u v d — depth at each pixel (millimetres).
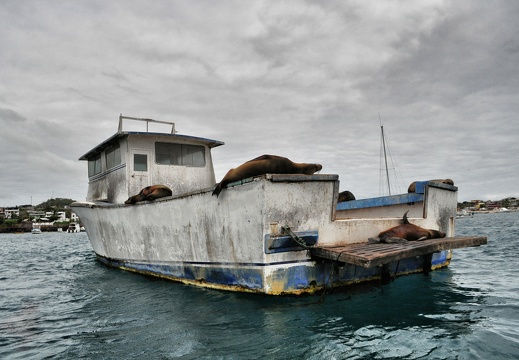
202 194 6465
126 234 9148
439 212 8180
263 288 5508
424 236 6820
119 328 4965
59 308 6324
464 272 8359
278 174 5383
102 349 4223
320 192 5930
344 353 3836
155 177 9898
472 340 4113
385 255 4957
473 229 29328
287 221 5574
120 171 9930
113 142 10352
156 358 3877
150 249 8258
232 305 5574
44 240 40250
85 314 5812
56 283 9016
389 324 4688
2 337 4785
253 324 4746
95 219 10766
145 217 8203
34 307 6469
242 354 3875
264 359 3738
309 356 3781
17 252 21094
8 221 114188
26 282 9391
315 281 5879
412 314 5090
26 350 4297
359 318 4914
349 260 5051
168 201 7355
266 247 5383
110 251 10344
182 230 7105
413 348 3938
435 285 6855
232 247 5977
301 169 6012
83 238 44906
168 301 6164
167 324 4969
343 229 6281
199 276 6879
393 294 6152
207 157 10875
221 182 5902
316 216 5898
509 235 21062
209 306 5609
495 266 9359
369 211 9188
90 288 7996
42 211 148625
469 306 5465
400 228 6762
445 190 8375
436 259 8367
